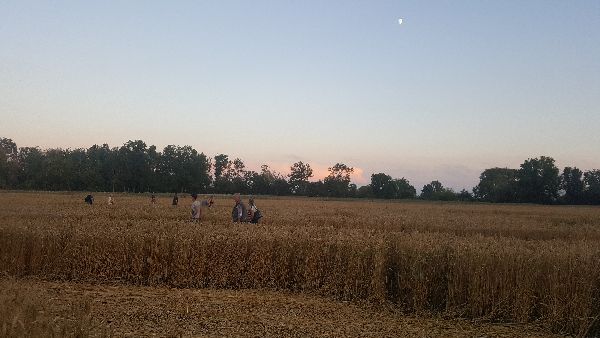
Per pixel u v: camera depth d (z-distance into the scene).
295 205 64.56
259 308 10.68
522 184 121.88
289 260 12.98
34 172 119.19
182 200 63.91
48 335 6.01
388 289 11.83
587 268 10.06
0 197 61.47
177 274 13.02
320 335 8.84
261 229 14.32
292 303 11.30
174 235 13.40
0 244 13.41
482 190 143.88
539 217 46.00
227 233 13.64
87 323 6.97
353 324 9.71
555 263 10.43
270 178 146.75
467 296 10.70
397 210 55.94
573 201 124.06
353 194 144.12
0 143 152.50
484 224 31.86
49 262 13.43
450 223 31.95
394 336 9.02
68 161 122.38
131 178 123.62
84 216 26.03
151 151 130.62
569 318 9.85
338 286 12.20
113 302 10.77
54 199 56.28
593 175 127.44
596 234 26.03
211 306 10.66
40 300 7.73
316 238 12.99
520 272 10.38
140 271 13.18
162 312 9.97
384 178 142.00
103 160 144.38
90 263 13.34
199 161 132.62
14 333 5.69
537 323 10.20
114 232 13.70
